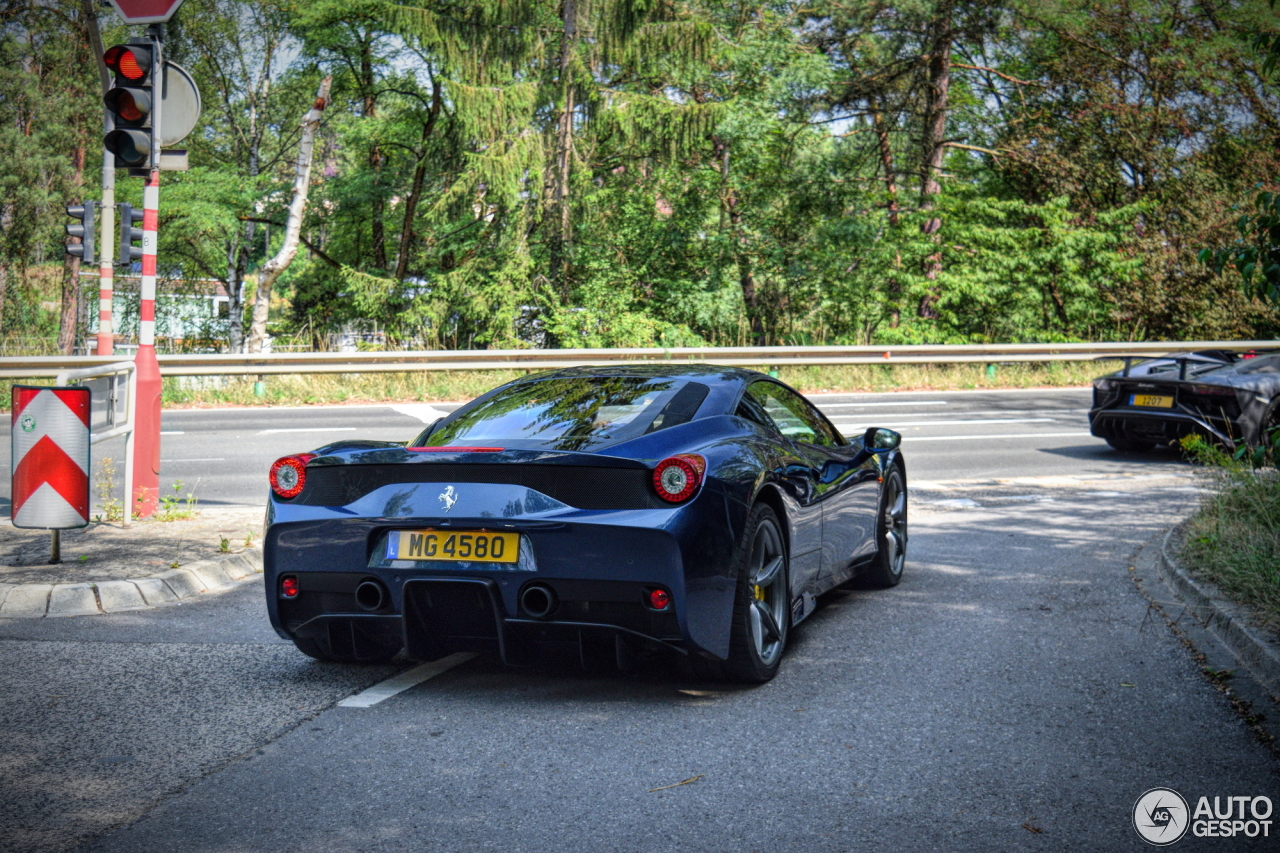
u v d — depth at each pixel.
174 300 35.78
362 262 33.03
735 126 24.52
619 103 24.03
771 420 4.91
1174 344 22.22
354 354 18.05
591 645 3.89
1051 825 2.94
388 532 3.97
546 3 24.64
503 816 3.01
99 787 3.23
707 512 3.86
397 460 3.97
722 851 2.78
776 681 4.31
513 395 4.75
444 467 3.93
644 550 3.73
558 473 3.84
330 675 4.40
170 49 28.97
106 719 3.85
